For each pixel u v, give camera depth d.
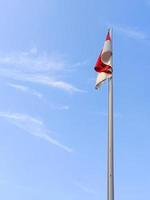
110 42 28.73
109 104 27.14
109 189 24.94
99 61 28.62
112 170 25.31
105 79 28.09
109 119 26.64
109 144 25.97
